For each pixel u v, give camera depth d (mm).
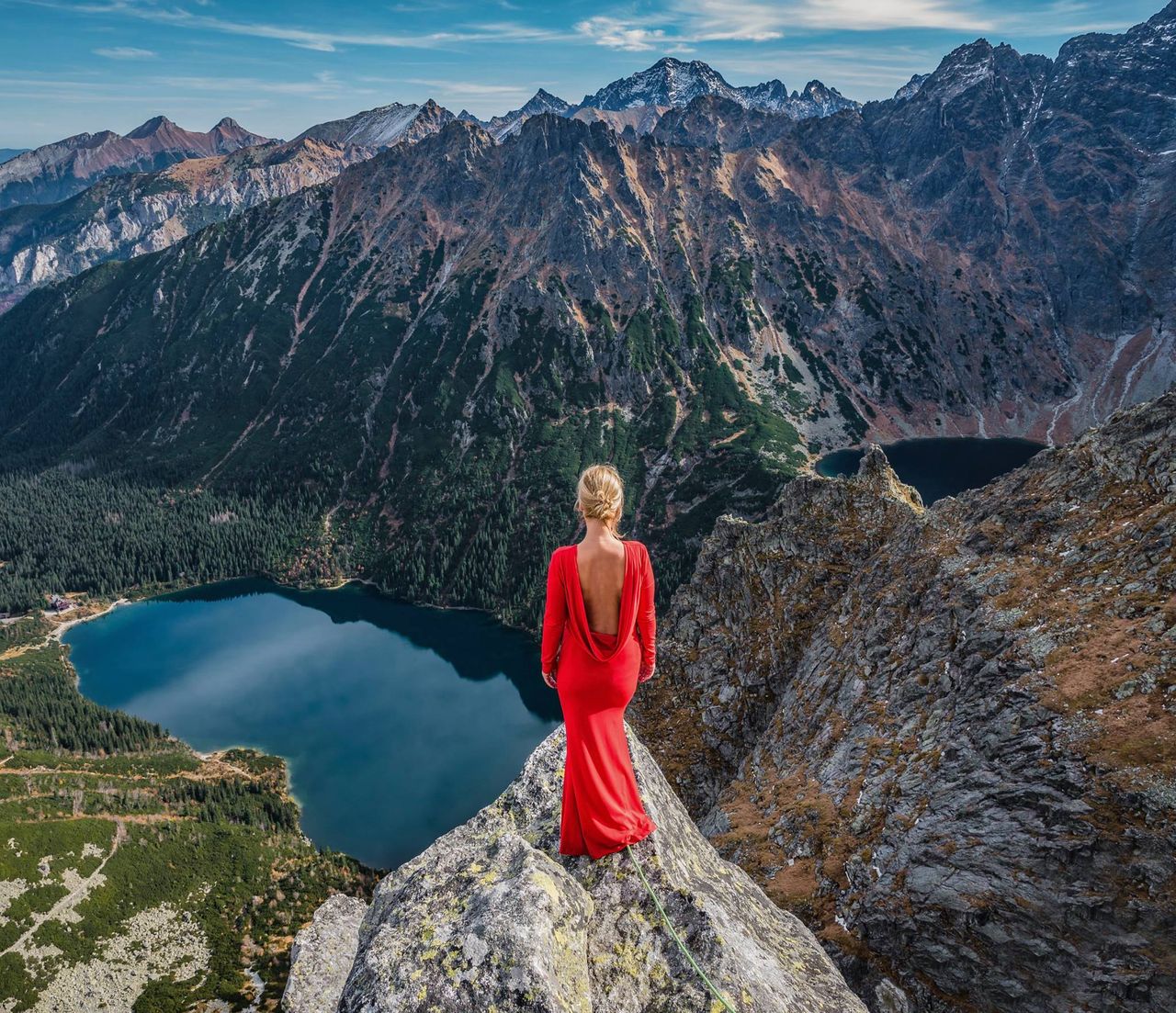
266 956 120188
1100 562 31500
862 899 28672
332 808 150875
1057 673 28219
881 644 40969
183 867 136000
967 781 28312
